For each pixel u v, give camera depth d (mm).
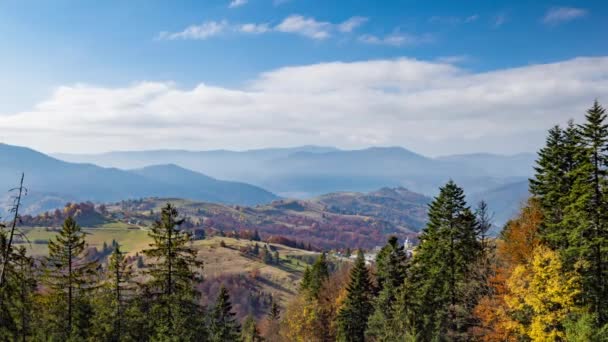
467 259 52906
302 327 79062
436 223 53719
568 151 46438
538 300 37562
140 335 45812
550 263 37594
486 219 58969
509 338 41844
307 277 100500
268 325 108938
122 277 46406
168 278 42969
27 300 39594
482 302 45938
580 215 39656
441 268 52094
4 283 34156
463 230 53250
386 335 52562
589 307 36656
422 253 55844
